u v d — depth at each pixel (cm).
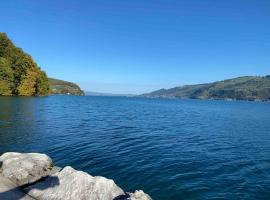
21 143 2414
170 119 5612
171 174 1705
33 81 10800
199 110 9969
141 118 5472
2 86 9731
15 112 4841
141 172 1717
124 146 2488
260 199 1380
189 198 1358
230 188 1511
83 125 3875
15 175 1199
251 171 1859
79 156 2059
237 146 2780
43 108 6259
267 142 3072
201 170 1825
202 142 2925
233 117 6962
